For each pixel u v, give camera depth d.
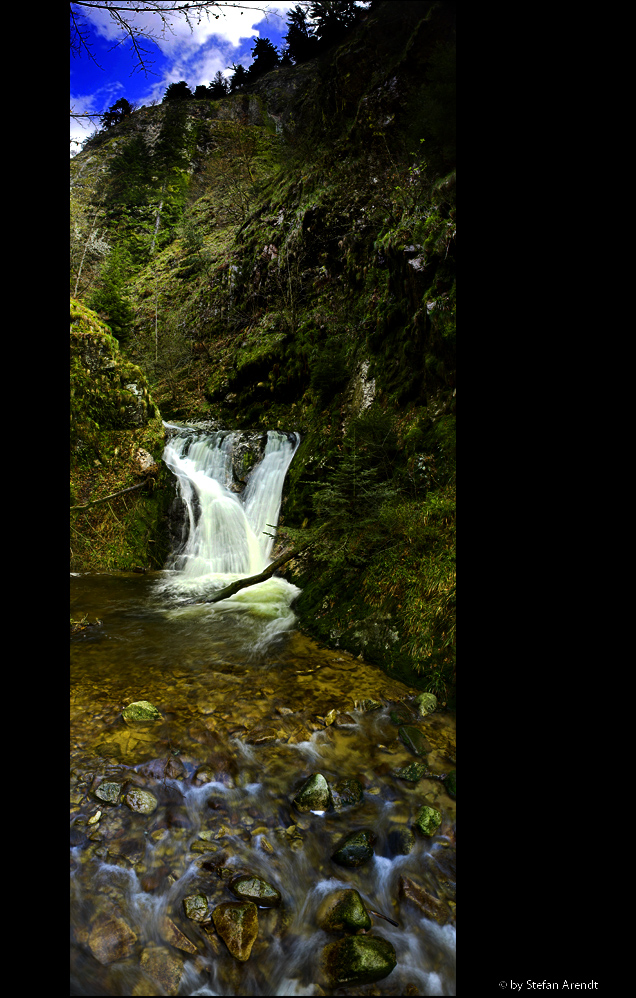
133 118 30.73
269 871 2.61
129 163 24.73
